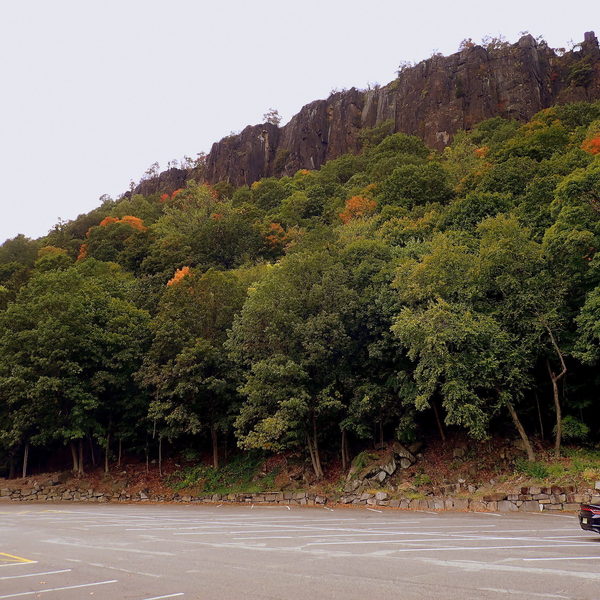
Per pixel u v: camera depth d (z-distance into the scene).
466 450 26.75
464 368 22.67
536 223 31.11
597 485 20.78
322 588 7.52
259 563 9.72
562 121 80.19
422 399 23.08
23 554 11.83
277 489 28.77
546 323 23.47
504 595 6.83
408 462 27.08
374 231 47.88
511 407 24.48
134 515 22.25
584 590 7.02
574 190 23.91
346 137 129.62
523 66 111.62
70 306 32.53
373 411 27.28
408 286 25.56
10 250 80.69
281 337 27.92
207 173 142.12
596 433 26.30
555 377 24.92
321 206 80.25
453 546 11.29
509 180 43.31
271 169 136.12
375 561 9.58
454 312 24.00
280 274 30.94
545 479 22.52
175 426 31.41
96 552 11.84
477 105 109.12
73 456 34.91
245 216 82.62
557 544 11.37
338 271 29.56
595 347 22.19
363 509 23.64
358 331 28.34
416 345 23.53
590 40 120.12
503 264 24.92
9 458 37.44
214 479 31.61
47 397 31.11
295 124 140.38
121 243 75.38
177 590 7.74
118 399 34.22
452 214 39.88
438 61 123.06
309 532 14.73
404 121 117.25
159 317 32.69
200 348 30.11
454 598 6.76
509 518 18.14
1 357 32.75
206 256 63.16
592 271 22.77
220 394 32.12
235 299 34.09
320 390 27.91
